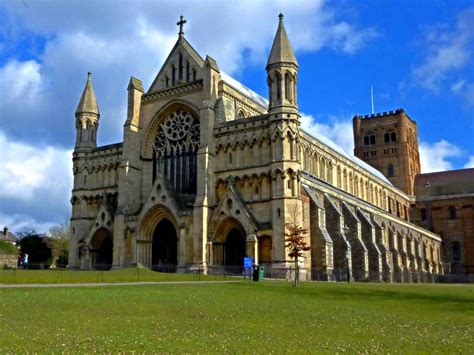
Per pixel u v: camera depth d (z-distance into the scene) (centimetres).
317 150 10600
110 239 9238
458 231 15838
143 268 7500
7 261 11681
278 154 7681
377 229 10294
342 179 11906
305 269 7600
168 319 2694
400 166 17112
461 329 2589
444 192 16700
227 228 7881
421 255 13525
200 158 8181
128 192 8925
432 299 4375
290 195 7556
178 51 9344
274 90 7938
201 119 8362
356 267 9050
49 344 1972
